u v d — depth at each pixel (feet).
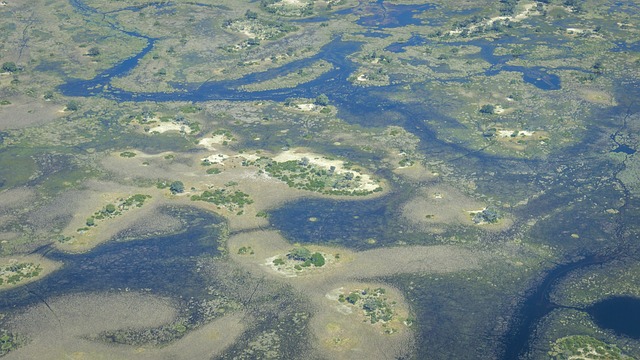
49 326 517.96
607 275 574.97
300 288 555.69
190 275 574.56
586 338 504.02
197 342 501.15
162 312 531.50
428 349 495.82
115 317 526.57
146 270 581.94
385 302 540.93
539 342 503.20
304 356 488.02
